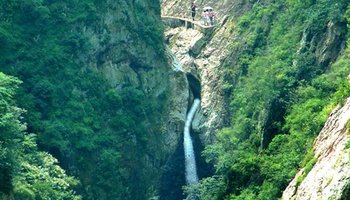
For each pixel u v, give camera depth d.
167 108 80.88
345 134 28.72
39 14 71.12
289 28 72.44
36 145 57.09
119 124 71.62
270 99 56.59
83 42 72.69
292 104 51.12
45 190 50.53
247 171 45.47
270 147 45.41
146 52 80.50
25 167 51.12
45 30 71.25
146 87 79.31
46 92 65.31
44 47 69.56
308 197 28.03
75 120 66.75
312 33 62.28
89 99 70.75
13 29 68.75
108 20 76.69
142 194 72.06
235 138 64.81
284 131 47.16
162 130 78.00
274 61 67.12
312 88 50.91
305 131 42.19
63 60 69.88
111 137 69.31
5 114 45.94
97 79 72.62
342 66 52.81
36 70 66.88
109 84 74.69
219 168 59.62
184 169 79.50
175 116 80.88
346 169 25.97
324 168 28.31
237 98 74.12
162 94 81.12
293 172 37.91
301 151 40.41
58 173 56.09
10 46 66.75
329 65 58.31
